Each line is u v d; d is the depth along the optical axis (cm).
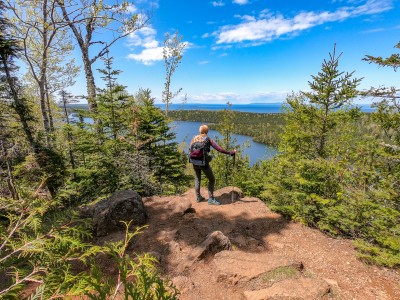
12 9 1179
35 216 217
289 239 475
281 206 577
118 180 959
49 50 1652
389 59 493
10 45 1241
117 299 279
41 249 192
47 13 1289
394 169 525
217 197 697
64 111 1909
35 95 2270
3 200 213
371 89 540
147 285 174
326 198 534
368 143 561
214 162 1455
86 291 171
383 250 407
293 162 616
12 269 289
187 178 1316
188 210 586
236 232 494
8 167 1156
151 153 1159
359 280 350
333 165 538
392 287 334
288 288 312
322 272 367
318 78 710
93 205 532
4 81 1248
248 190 943
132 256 404
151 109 1131
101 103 1011
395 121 517
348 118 694
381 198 473
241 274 337
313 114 727
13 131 1263
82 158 1218
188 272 364
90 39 1328
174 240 461
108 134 1073
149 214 576
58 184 1181
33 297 167
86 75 1342
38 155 1183
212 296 315
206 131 611
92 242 457
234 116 1380
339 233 500
